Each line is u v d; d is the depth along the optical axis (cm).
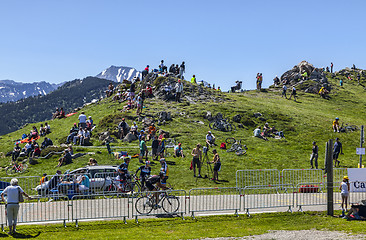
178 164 3059
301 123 4538
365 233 1505
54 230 1577
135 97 5009
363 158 3350
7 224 1614
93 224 1653
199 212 1873
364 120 5134
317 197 2155
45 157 3275
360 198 2109
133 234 1520
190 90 5500
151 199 1811
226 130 4172
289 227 1656
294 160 3272
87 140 3631
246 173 2861
